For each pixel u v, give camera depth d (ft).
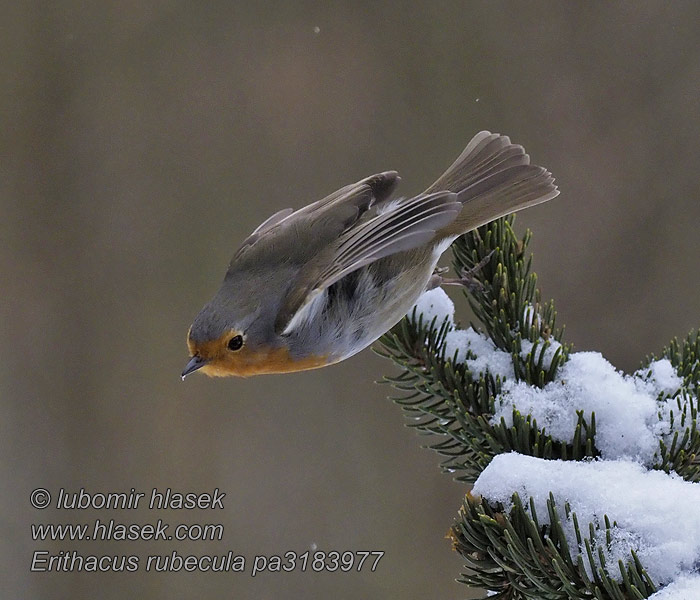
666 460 15.47
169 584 39.11
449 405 16.96
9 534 40.11
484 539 13.85
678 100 39.83
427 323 20.07
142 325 42.39
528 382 17.60
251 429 40.78
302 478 40.29
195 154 43.91
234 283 19.86
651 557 12.59
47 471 41.37
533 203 20.71
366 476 39.93
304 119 43.60
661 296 38.14
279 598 39.09
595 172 39.93
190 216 43.32
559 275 39.24
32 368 42.29
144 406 41.63
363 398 40.19
